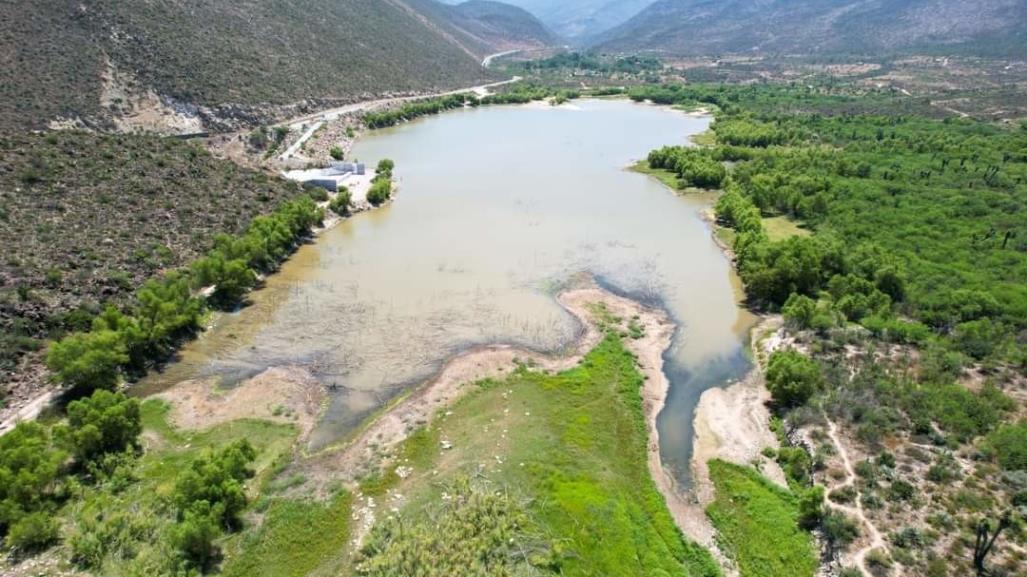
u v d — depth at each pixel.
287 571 35.66
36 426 41.44
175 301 59.16
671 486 43.12
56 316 55.06
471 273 74.38
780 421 49.12
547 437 46.78
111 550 35.16
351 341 59.78
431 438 46.94
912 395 47.97
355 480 42.72
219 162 95.44
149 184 81.12
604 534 37.69
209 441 46.34
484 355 57.59
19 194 68.81
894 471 41.31
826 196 94.31
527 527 37.59
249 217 83.38
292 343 59.38
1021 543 34.94
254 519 39.06
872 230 82.44
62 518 37.53
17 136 79.19
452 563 34.62
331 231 88.06
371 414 49.81
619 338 61.34
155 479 41.97
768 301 68.56
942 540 35.59
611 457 45.19
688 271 76.62
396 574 34.16
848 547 36.00
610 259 79.25
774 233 87.81
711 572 36.41
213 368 55.53
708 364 58.03
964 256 72.81
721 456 45.78
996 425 44.38
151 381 53.59
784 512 40.03
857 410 47.12
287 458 44.75
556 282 72.38
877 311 61.66
